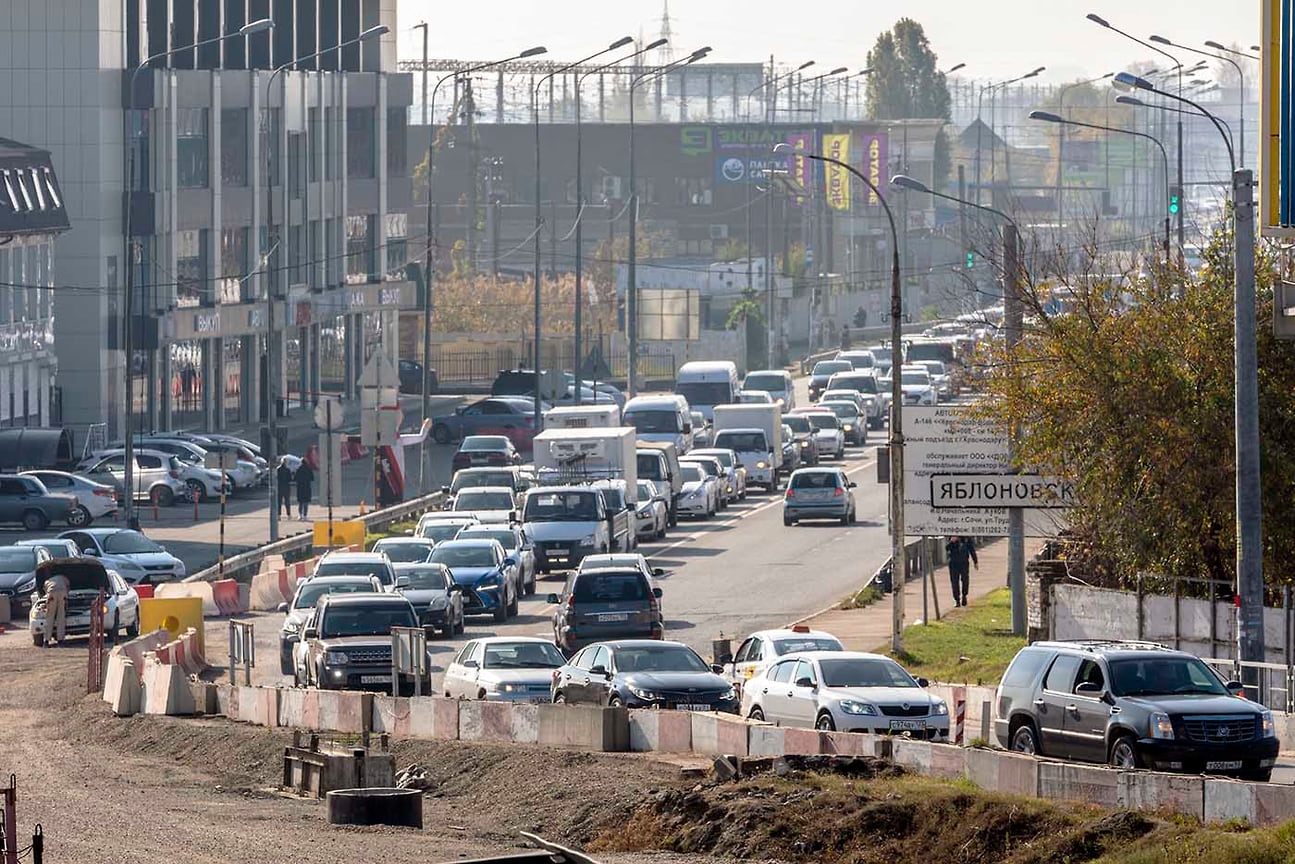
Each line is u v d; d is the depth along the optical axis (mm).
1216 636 101625
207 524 196125
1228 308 109812
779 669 88562
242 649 110062
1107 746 72000
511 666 97750
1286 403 108062
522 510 167500
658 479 194125
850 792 65688
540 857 32188
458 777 80062
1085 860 57656
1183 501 109375
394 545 146125
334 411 169375
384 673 101812
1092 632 108812
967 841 60469
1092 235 185250
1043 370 115500
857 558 169875
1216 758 70188
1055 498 124438
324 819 70625
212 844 61750
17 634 138875
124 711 102625
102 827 65688
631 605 119812
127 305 184125
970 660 113688
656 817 67750
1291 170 87500
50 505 190250
